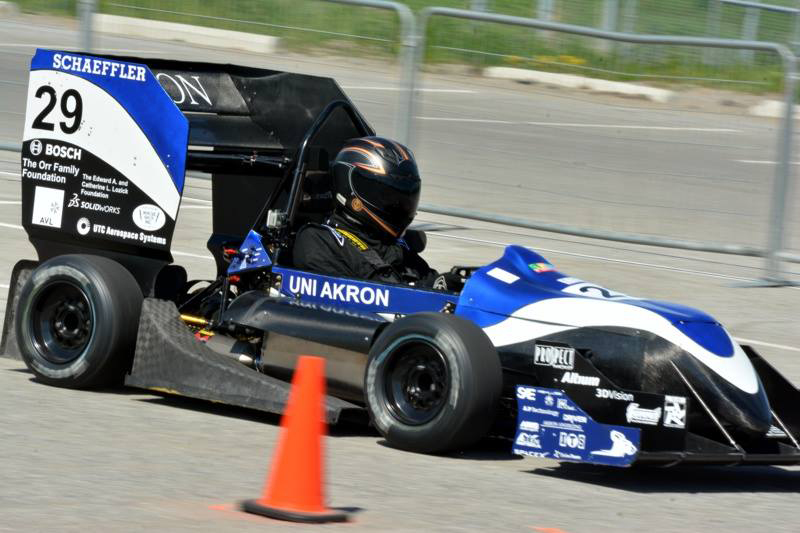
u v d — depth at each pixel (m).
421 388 23.73
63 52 27.78
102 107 27.31
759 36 71.88
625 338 23.38
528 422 22.56
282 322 26.05
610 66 49.69
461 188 50.62
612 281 43.28
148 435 23.52
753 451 23.39
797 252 48.12
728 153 47.81
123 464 21.23
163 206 26.62
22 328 27.14
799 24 71.62
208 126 30.31
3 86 54.88
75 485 19.73
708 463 21.77
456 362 22.84
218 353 26.48
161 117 26.58
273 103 31.50
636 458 21.17
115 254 27.50
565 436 22.09
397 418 23.69
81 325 26.73
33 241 28.34
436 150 50.47
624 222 49.59
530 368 23.94
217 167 29.77
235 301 26.95
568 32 49.94
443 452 23.72
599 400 22.11
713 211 48.06
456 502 20.34
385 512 19.33
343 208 27.20
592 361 23.42
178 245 44.09
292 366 25.78
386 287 25.92
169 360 25.80
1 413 24.19
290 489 18.41
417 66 49.56
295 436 18.42
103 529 17.48
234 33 52.81
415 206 27.44
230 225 31.30
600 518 20.06
